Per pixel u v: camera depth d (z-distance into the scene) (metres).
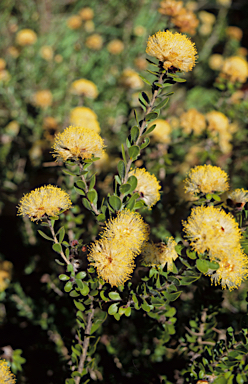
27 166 0.87
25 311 0.73
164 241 0.55
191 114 0.81
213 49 1.89
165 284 0.52
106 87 1.31
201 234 0.49
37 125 0.99
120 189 0.53
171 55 0.51
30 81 1.27
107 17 1.63
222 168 0.87
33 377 0.68
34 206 0.52
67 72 1.35
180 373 0.62
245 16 2.12
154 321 0.62
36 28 1.50
